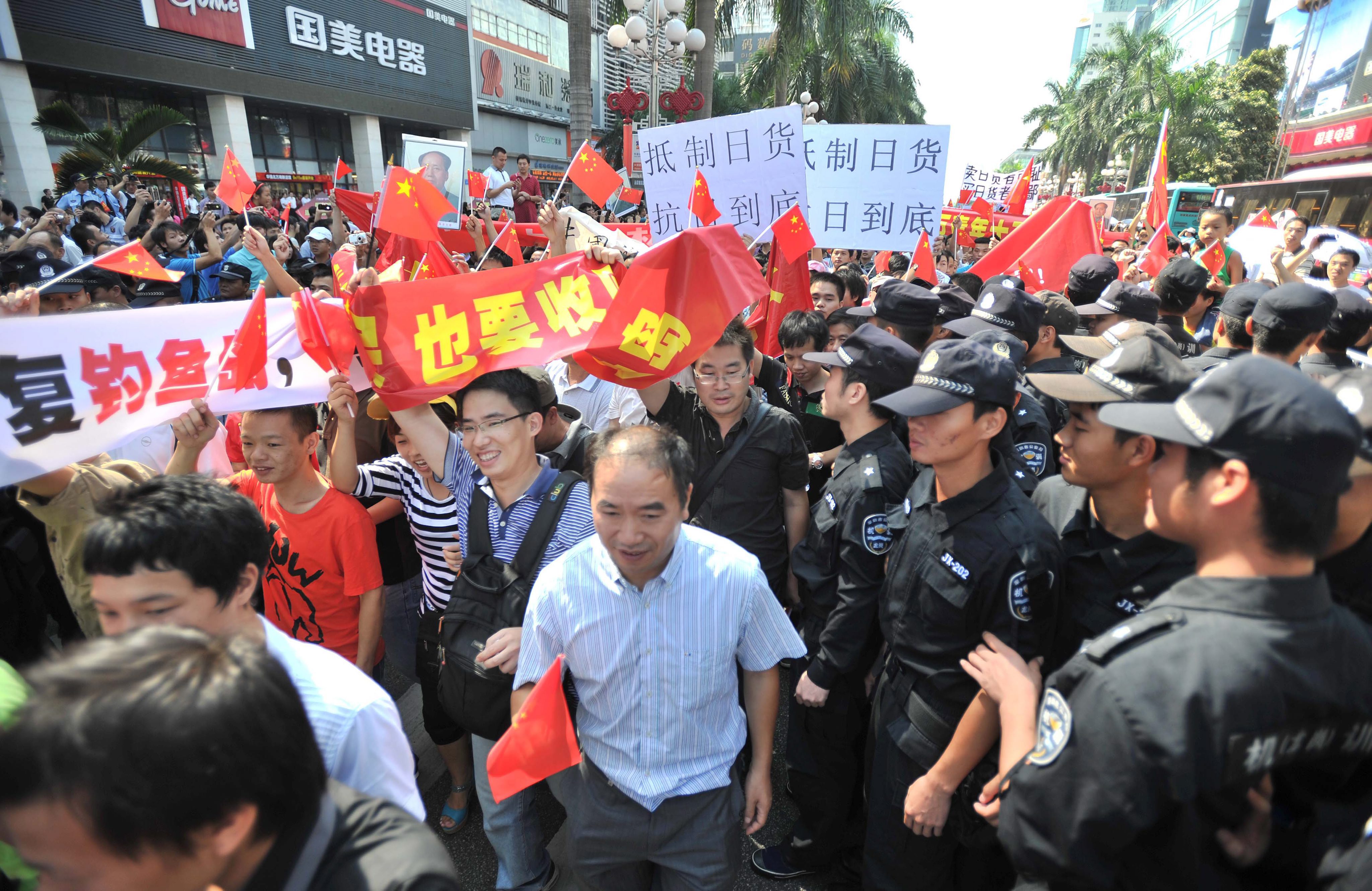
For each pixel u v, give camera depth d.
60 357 1.83
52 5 15.79
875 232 5.05
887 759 1.89
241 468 3.25
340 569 2.36
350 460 2.47
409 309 2.09
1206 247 5.76
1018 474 2.33
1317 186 13.34
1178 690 0.99
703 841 1.69
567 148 40.03
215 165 20.70
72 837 0.74
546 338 2.21
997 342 2.62
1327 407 0.96
